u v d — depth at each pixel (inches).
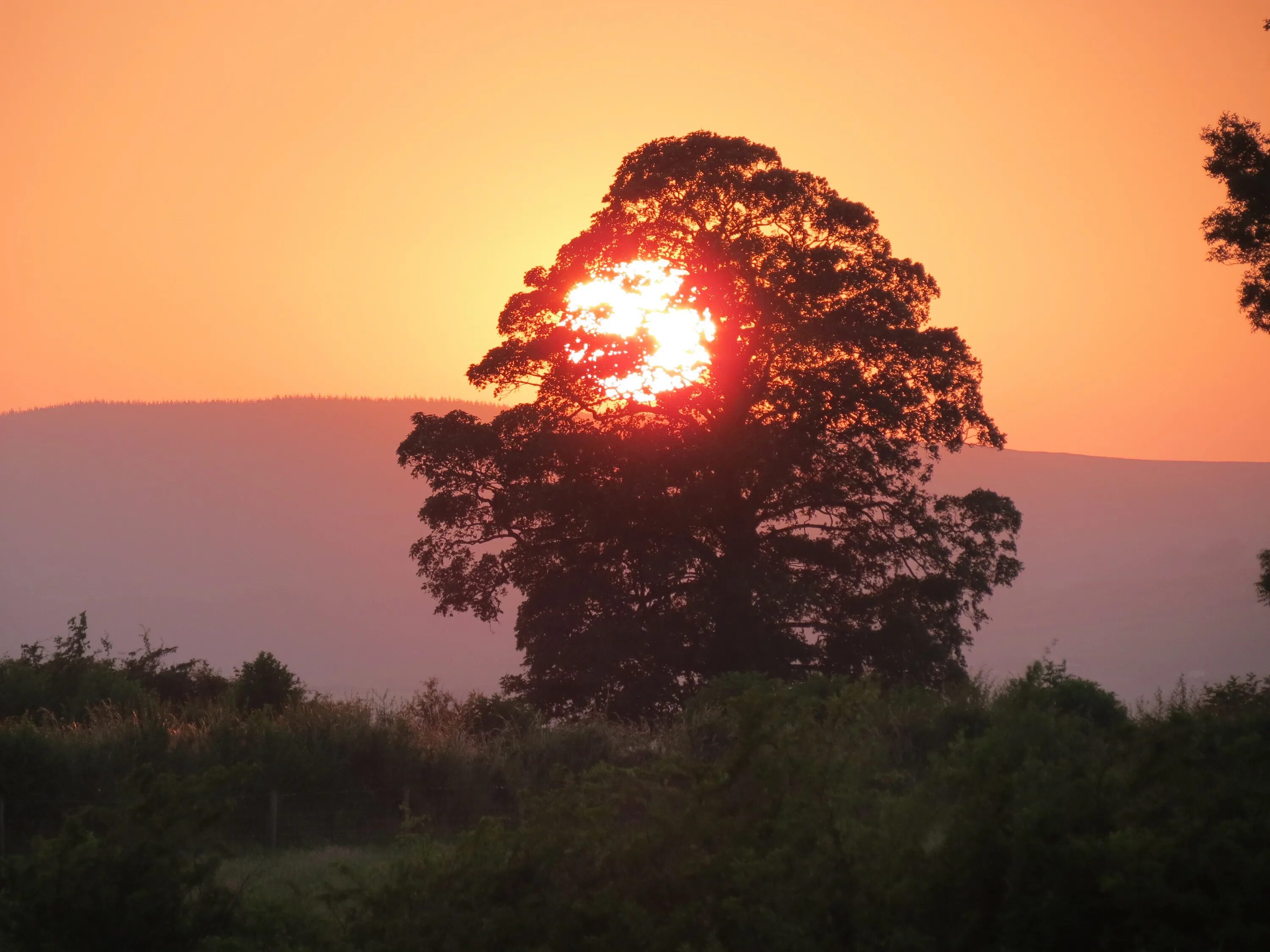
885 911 956.0
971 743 1103.0
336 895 1102.4
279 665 3988.7
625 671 4618.6
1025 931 919.0
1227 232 4389.8
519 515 4773.6
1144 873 900.0
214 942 1105.4
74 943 1106.7
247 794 2529.5
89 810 1202.6
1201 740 1042.7
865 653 4766.2
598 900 983.0
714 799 1037.2
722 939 952.3
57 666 3791.8
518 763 2738.7
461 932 1007.0
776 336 4842.5
